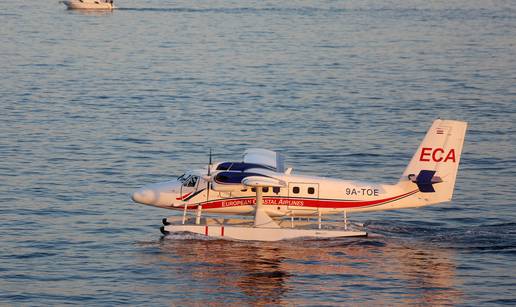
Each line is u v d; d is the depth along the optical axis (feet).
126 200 621.72
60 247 514.68
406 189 535.60
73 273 473.26
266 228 529.04
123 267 482.28
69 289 451.53
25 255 499.10
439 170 531.09
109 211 592.60
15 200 612.70
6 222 560.61
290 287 456.86
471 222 576.61
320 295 446.60
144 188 541.75
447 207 612.29
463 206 615.16
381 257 502.79
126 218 577.02
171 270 478.59
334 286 458.91
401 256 504.84
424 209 606.55
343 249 515.50
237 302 436.76
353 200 535.19
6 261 489.26
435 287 458.91
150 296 443.32
